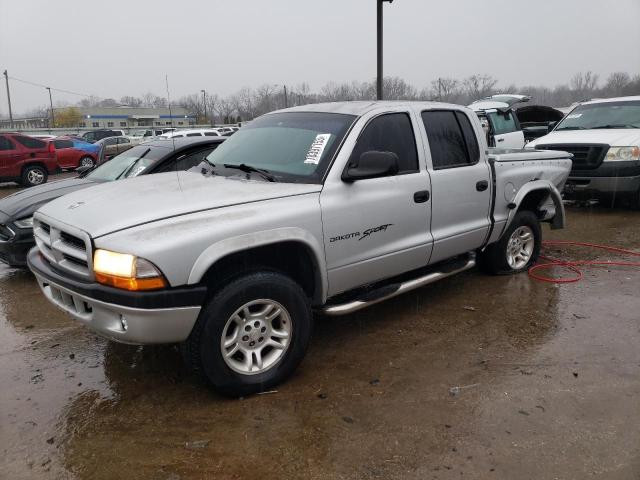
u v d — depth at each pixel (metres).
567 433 3.06
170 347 4.30
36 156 16.64
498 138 12.91
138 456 2.92
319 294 3.81
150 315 3.03
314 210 3.62
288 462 2.85
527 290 5.48
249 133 4.62
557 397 3.44
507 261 5.84
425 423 3.18
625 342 4.24
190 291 3.10
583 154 8.93
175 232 3.11
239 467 2.82
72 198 3.89
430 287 5.62
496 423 3.17
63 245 3.46
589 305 5.05
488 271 5.92
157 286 3.03
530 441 2.99
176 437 3.09
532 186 5.64
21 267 6.23
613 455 2.87
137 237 3.06
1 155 16.08
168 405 3.44
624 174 8.70
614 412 3.26
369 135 4.11
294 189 3.66
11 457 2.93
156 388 3.66
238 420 3.24
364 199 3.94
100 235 3.13
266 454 2.92
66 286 3.33
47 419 3.30
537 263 6.39
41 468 2.84
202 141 6.81
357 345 4.27
